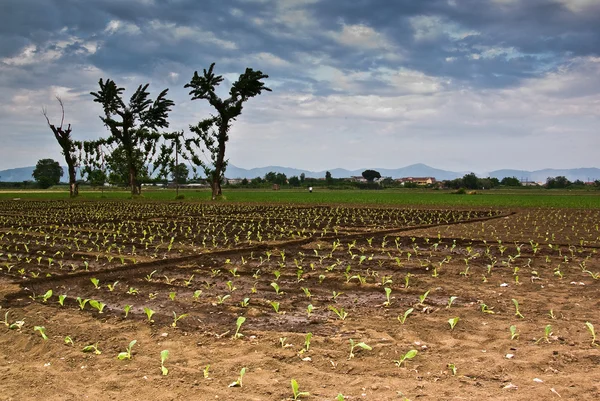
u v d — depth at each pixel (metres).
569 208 36.00
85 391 5.60
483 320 7.86
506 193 86.31
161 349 6.85
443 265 12.61
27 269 12.73
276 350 6.71
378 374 5.87
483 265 12.55
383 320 7.98
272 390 5.46
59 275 11.56
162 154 57.31
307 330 7.57
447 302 9.01
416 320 7.93
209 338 7.25
